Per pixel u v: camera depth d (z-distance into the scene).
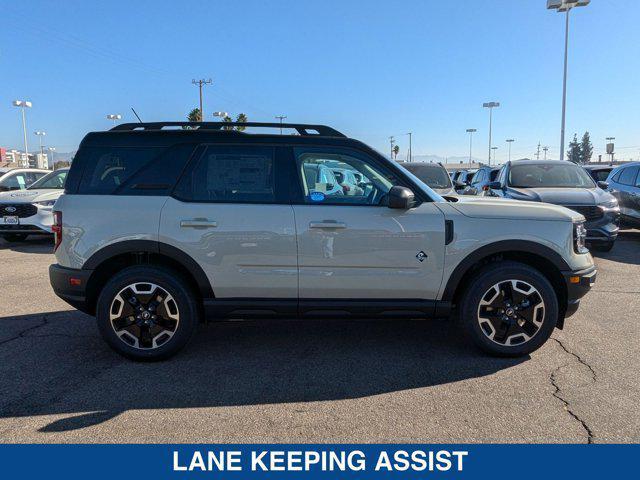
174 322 4.19
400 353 4.47
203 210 4.12
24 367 4.13
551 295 4.17
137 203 4.14
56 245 4.25
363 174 4.25
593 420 3.25
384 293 4.19
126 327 4.19
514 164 10.45
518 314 4.23
